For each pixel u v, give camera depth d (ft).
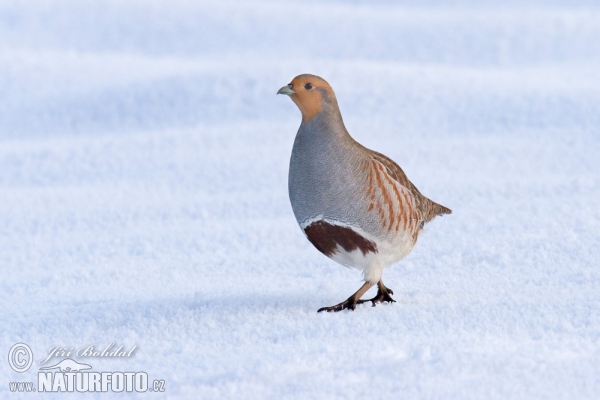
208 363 22.17
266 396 19.36
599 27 145.48
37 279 37.60
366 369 20.48
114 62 137.08
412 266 35.76
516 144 71.31
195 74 111.34
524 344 21.98
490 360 20.47
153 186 63.31
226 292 31.99
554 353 21.03
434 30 156.56
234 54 155.63
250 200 55.93
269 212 52.19
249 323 26.20
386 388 19.36
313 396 19.17
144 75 121.60
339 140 27.48
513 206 47.83
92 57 143.95
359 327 24.75
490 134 78.79
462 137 78.54
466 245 38.75
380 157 29.12
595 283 29.04
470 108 89.86
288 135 82.07
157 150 77.05
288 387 19.76
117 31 174.91
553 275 31.30
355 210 27.43
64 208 56.59
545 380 19.38
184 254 41.50
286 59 143.95
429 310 26.35
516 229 41.39
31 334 27.12
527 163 63.10
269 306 28.58
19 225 52.19
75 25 178.50
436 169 63.46
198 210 53.62
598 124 76.89
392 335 23.58
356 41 158.20
